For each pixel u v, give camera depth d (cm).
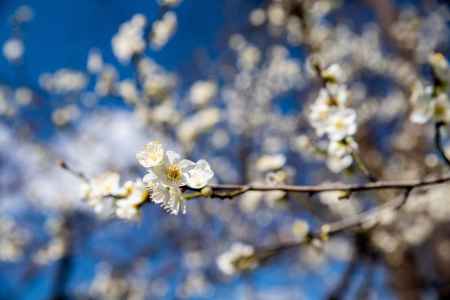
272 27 110
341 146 45
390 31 117
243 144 107
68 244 110
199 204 106
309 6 78
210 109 79
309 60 47
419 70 104
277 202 49
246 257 51
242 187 40
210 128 78
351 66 132
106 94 81
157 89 76
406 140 113
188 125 78
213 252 114
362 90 129
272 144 120
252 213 115
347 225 49
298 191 41
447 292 99
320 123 45
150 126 79
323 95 46
